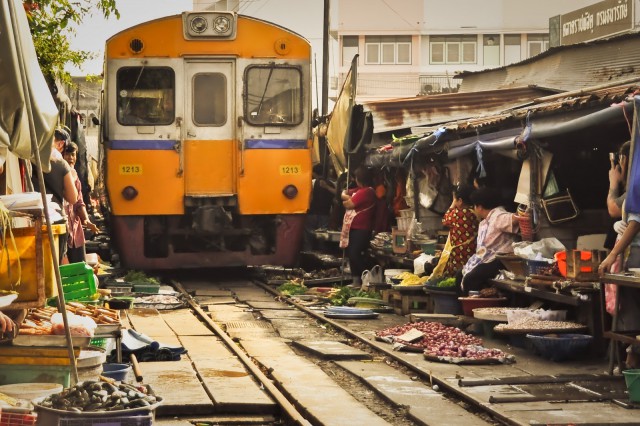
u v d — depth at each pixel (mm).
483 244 15477
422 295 17797
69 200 14727
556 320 13445
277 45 23438
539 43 79125
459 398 10578
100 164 26094
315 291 21344
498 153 16500
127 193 22781
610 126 14375
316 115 26312
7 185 12414
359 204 22016
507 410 9539
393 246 20766
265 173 23266
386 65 79750
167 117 23016
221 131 23219
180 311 18531
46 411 6895
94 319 11305
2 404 7570
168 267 23625
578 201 15266
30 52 9531
